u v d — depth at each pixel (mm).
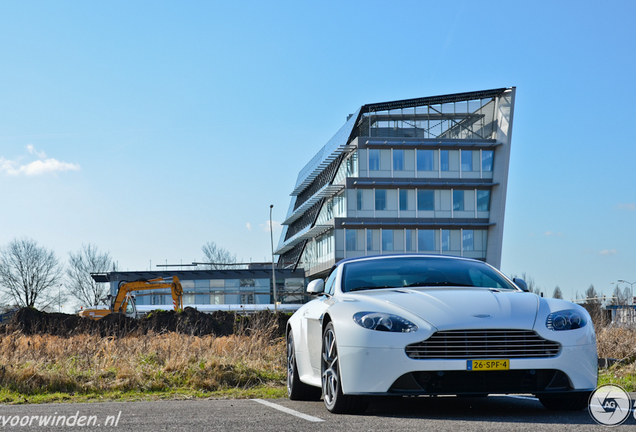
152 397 6914
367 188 47844
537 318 4660
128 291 36219
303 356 5926
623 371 8352
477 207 48625
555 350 4555
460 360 4453
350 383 4625
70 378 7785
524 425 3938
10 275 63000
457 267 6055
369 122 48406
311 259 57438
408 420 4270
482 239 48562
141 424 4336
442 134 48719
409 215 48000
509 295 5121
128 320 25109
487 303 4844
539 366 4480
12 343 11227
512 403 5520
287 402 5996
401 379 4504
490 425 3943
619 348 9930
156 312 26453
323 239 52438
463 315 4621
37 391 7383
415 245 48031
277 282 60312
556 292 52562
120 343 10664
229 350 10227
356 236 47875
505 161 47906
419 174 48125
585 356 4602
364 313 4797
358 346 4625
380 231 48031
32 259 63500
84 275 65688
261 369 8789
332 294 5793
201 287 60344
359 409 4754
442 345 4500
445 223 47938
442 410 4938
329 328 5062
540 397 4879
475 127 49062
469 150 48562
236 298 60156
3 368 7750
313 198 54781
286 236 72688
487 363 4449
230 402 6016
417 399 5941
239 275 60406
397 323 4613
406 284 5676
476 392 4473
